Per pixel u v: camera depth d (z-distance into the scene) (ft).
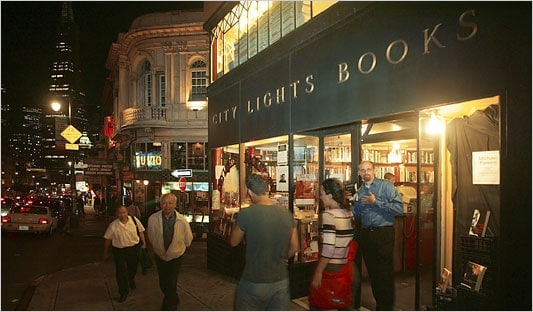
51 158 557.33
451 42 15.01
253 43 28.84
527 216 12.56
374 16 18.38
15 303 25.95
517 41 12.98
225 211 31.83
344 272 14.39
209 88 35.19
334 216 14.46
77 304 23.63
